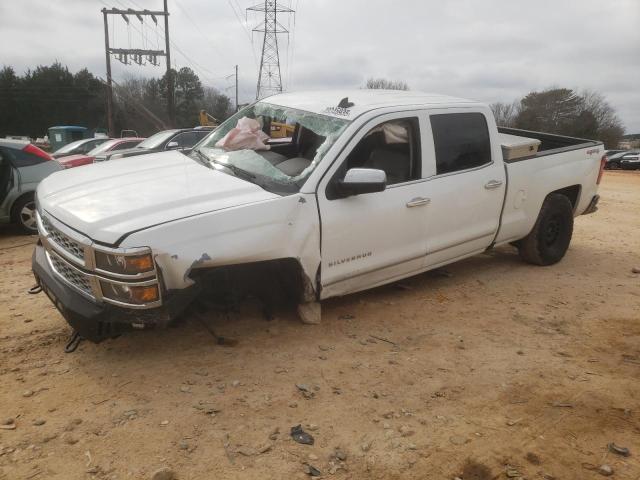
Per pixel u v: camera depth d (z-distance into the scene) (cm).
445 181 478
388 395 346
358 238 420
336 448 293
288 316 450
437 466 283
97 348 391
